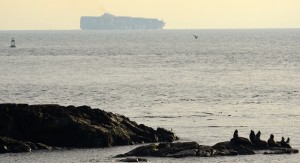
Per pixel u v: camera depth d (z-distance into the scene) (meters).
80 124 158.62
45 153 149.38
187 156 143.12
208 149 145.50
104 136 157.38
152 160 140.25
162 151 145.25
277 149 150.00
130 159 139.12
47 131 157.75
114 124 163.38
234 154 145.50
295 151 149.12
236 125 191.25
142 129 166.62
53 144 156.62
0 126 156.62
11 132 156.50
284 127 187.75
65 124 158.00
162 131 168.12
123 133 161.25
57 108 161.75
